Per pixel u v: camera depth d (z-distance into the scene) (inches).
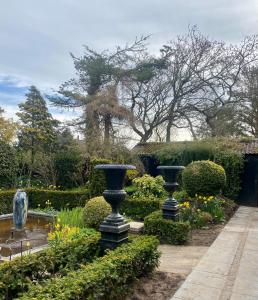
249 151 577.6
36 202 520.1
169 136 971.9
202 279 192.9
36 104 937.5
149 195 458.9
